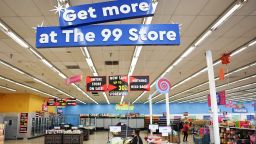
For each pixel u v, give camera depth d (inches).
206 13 253.1
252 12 250.5
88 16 144.7
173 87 853.2
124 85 408.2
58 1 218.2
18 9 240.2
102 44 151.5
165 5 233.9
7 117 856.3
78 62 459.8
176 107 1546.5
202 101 1451.8
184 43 350.9
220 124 537.0
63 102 799.1
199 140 559.8
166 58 439.8
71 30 152.8
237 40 339.9
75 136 552.4
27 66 487.5
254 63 496.4
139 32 153.1
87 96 1082.7
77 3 226.8
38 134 933.2
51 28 153.0
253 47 374.0
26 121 868.0
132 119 1360.7
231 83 787.4
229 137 481.4
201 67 523.8
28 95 903.1
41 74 573.6
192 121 959.6
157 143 310.8
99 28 152.9
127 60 452.8
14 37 315.0
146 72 571.8
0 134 370.6
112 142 317.1
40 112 964.0
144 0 143.4
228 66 519.5
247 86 860.0
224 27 290.5
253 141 385.4
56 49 372.2
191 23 277.4
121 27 153.3
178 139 425.7
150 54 410.6
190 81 721.0
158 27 154.2
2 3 228.5
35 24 274.8
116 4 143.8
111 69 531.2
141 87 398.3
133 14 142.3
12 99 892.6
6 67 494.0
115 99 1244.5
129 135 451.2
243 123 462.9
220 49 383.2
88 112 1517.0
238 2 228.7
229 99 1371.8
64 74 575.5
